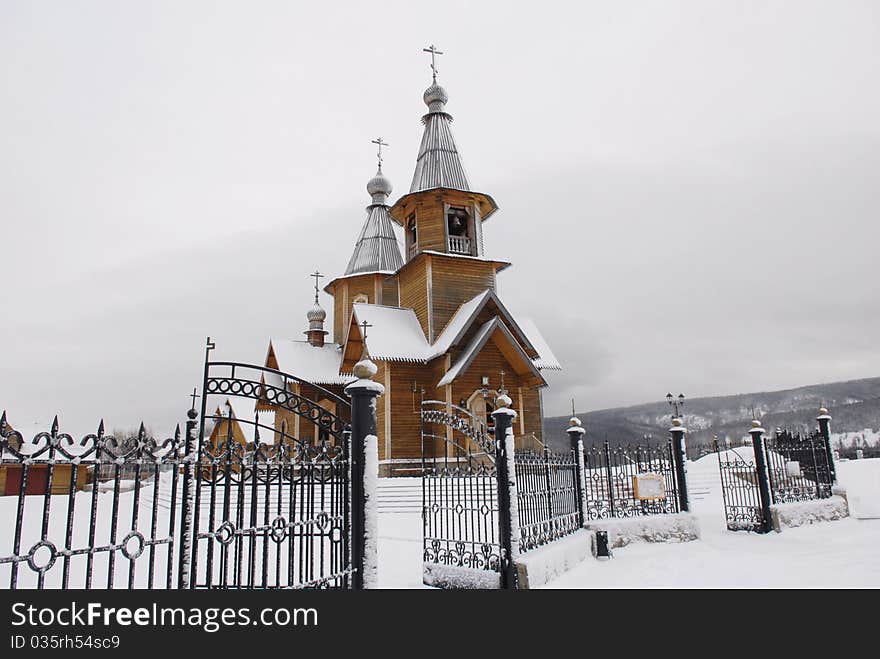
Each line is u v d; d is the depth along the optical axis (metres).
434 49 30.44
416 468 23.95
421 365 25.56
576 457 11.56
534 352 26.23
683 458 13.35
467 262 27.27
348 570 5.74
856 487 20.12
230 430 5.03
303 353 32.62
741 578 8.62
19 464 3.31
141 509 21.05
